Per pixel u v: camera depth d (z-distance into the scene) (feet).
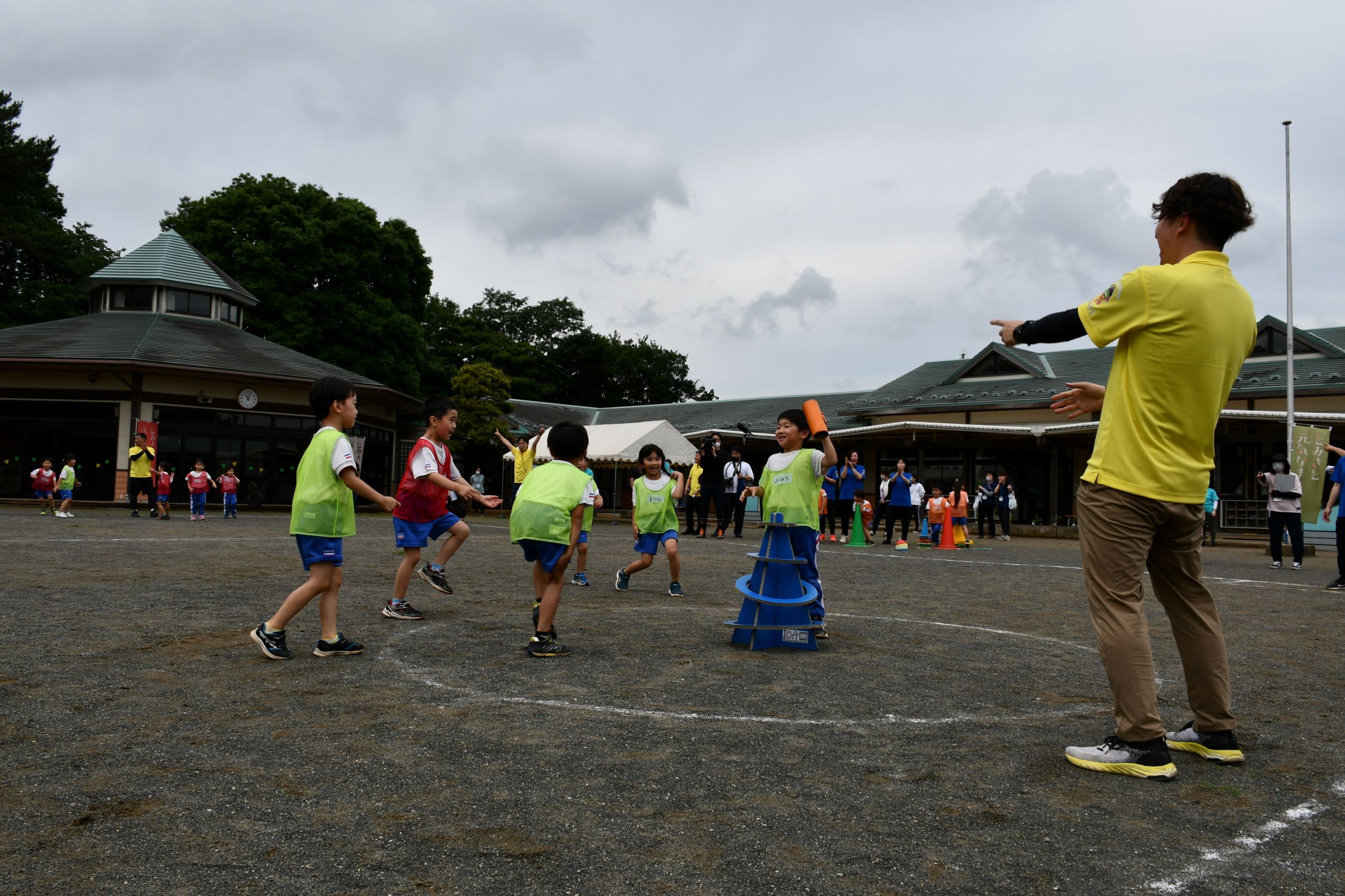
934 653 17.79
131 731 11.17
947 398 96.22
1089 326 10.69
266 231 110.11
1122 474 10.47
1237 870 7.67
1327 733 12.28
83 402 82.33
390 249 116.78
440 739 11.05
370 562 34.47
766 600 17.52
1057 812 9.00
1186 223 10.87
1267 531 74.38
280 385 88.38
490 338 148.97
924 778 9.98
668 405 136.67
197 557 33.99
